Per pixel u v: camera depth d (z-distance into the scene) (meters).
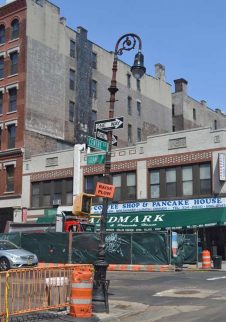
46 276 12.19
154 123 58.06
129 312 12.06
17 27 42.97
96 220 34.16
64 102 45.25
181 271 23.86
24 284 11.16
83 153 38.06
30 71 41.91
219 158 30.84
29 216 39.81
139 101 55.88
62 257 26.47
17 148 40.88
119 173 35.94
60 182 38.97
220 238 30.86
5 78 42.84
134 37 14.18
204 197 31.42
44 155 40.12
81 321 10.56
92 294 12.06
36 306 11.27
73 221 30.80
